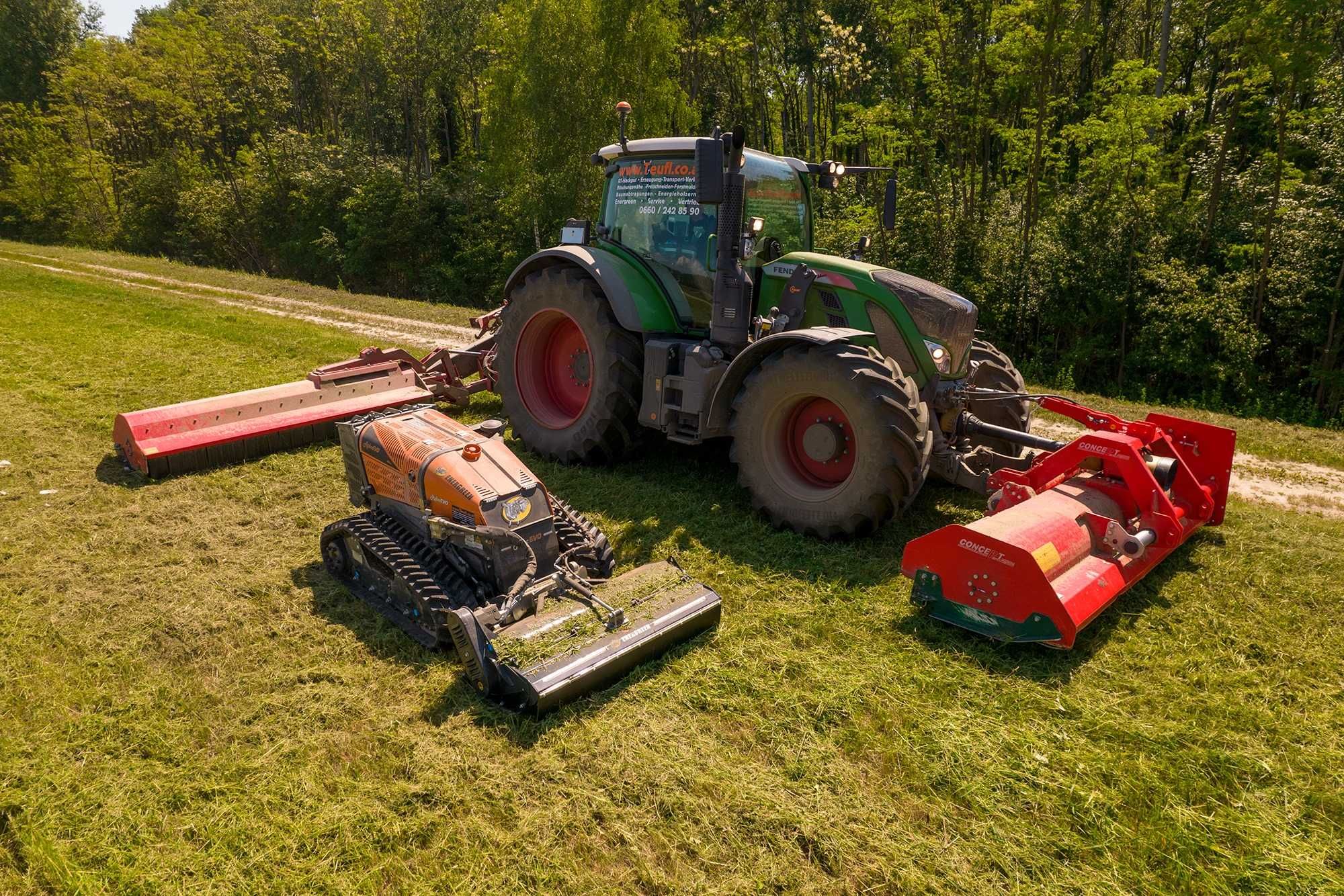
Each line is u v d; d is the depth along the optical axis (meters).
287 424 7.19
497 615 3.87
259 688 3.91
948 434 6.19
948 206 18.14
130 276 19.62
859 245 7.06
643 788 3.25
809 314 6.23
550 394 7.64
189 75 35.25
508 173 25.08
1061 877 2.86
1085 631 4.48
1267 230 13.19
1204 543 5.59
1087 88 22.11
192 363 10.38
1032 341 15.84
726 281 5.95
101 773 3.32
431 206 30.09
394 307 15.78
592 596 4.07
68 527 5.71
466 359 8.55
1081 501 4.77
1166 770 3.38
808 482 5.80
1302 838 3.04
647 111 22.70
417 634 4.25
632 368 6.69
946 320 5.78
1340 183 12.88
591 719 3.67
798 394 5.52
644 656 4.02
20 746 3.45
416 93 32.47
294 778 3.29
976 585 4.28
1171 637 4.43
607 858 2.93
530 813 3.12
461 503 4.32
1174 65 19.62
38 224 42.81
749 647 4.26
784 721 3.67
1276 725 3.67
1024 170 18.81
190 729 3.60
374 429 5.02
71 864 2.85
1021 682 3.98
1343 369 12.86
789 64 27.09
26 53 51.16
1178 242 14.67
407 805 3.16
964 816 3.16
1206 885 2.81
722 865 2.90
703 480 6.82
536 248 25.92
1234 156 16.31
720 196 5.62
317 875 2.83
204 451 6.80
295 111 40.97
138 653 4.20
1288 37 12.30
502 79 24.58
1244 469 7.89
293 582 4.95
